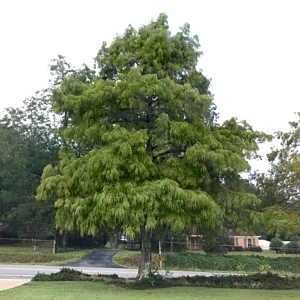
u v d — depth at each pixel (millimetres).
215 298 11852
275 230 14289
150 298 11406
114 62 14898
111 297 11469
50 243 37312
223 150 13164
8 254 31828
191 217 12773
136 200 11461
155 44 14492
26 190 40125
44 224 38344
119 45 15367
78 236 45500
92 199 12539
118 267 27938
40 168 41781
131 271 24672
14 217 38344
